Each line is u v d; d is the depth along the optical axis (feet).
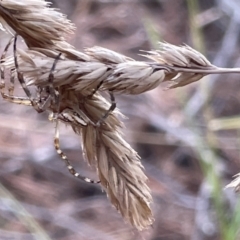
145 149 1.43
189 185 1.33
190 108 1.26
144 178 0.47
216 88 1.48
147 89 0.44
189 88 1.37
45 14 0.44
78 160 1.44
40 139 1.45
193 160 1.37
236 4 1.58
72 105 0.46
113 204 0.47
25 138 1.45
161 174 1.37
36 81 0.43
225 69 0.45
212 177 0.65
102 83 0.44
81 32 1.70
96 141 0.47
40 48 0.44
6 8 0.43
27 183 1.38
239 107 1.46
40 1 0.44
